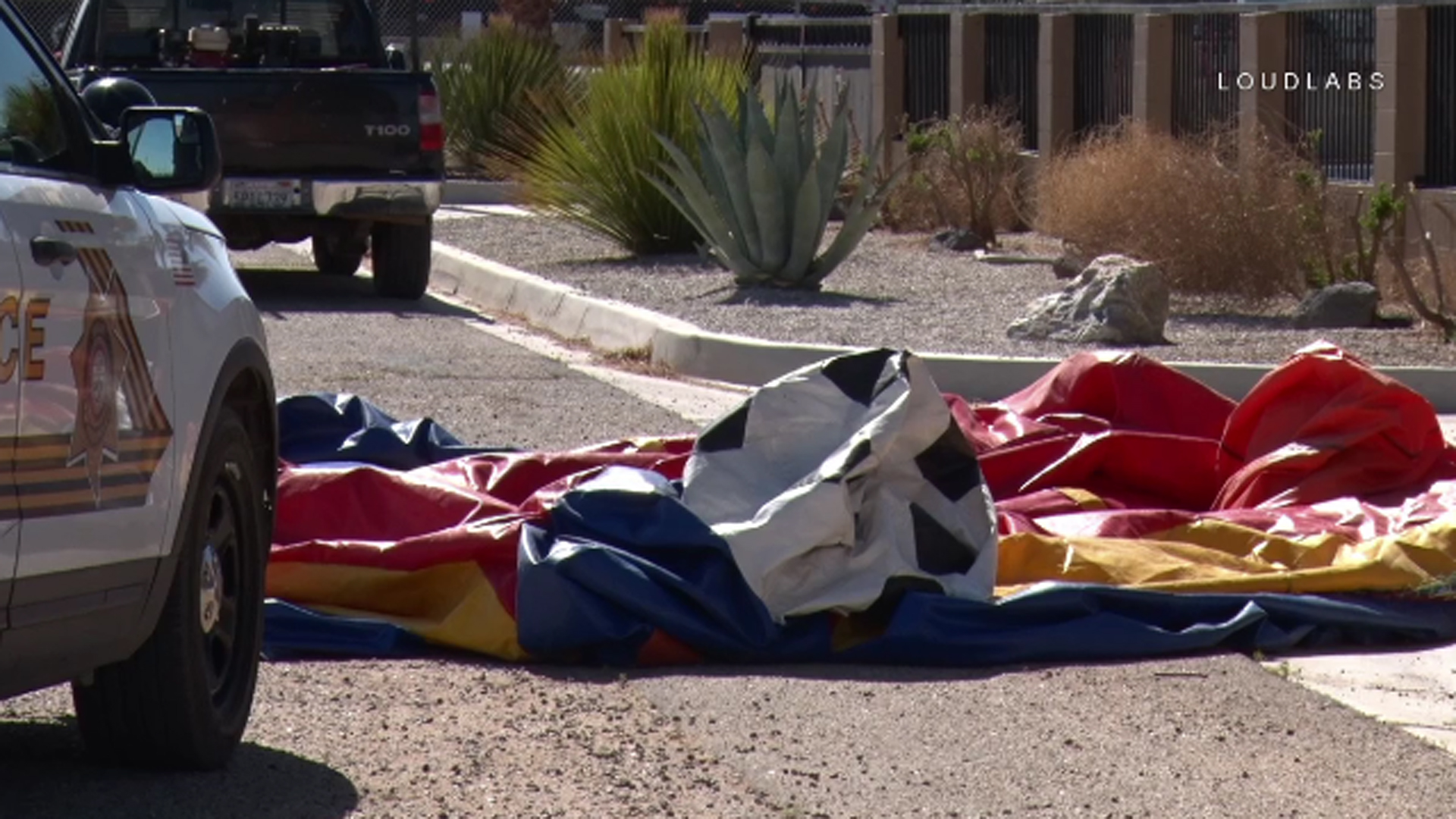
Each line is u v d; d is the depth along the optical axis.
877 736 14.99
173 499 12.86
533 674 16.62
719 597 17.09
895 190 54.31
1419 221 37.72
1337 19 49.12
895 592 17.39
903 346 33.62
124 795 13.27
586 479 20.52
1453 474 22.38
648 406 29.95
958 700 15.97
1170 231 40.47
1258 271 39.97
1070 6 57.06
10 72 12.45
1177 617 17.78
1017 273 44.94
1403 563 18.72
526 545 17.22
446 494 19.50
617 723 15.28
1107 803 13.62
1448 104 45.94
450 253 47.12
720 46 69.06
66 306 11.72
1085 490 22.45
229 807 13.10
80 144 12.98
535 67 69.62
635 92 48.44
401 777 13.86
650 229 48.09
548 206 50.38
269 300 41.59
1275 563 19.28
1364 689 16.61
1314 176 41.06
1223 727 15.30
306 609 17.47
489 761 14.27
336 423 23.56
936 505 17.92
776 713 15.55
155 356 12.78
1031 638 17.06
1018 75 60.44
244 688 14.41
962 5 61.50
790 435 18.38
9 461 11.09
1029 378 30.91
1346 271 39.75
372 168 40.25
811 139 40.91
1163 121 54.12
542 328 39.06
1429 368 30.56
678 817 13.17
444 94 69.44
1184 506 23.05
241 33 42.62
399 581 17.75
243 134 39.38
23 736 14.56
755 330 35.25
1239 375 30.38
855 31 72.19
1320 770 14.35
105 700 13.16
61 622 11.61
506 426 27.98
